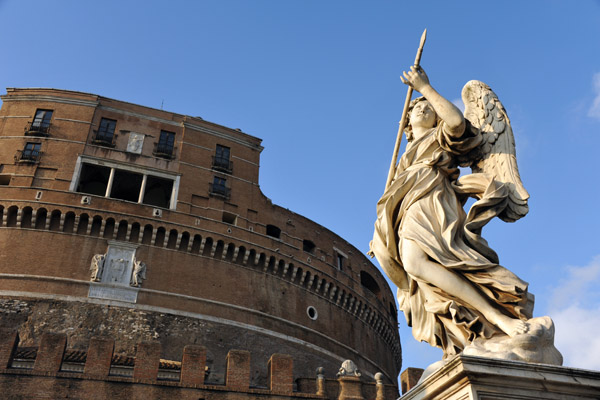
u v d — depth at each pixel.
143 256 44.22
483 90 4.11
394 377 58.62
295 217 53.47
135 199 50.31
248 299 46.34
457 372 2.95
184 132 50.81
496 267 3.51
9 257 41.56
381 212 4.04
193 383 28.59
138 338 40.72
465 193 3.95
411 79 4.00
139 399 27.50
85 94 49.19
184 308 43.38
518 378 2.94
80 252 42.91
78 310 40.56
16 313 39.44
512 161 3.84
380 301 58.34
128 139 48.69
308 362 46.94
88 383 27.45
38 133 46.69
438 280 3.55
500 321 3.35
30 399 26.34
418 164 4.04
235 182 50.81
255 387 30.16
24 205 43.09
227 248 46.94
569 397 2.99
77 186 45.41
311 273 51.06
